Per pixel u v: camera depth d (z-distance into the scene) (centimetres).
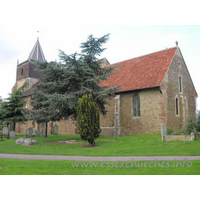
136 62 2839
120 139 1983
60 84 1942
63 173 780
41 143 1844
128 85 2502
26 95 3797
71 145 1689
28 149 1487
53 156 1191
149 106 2295
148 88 2273
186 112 2642
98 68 2183
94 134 1594
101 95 1889
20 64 4650
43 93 1989
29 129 2528
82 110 1573
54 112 1912
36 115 1978
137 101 2433
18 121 2572
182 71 2694
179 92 2556
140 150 1316
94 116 1599
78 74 1981
